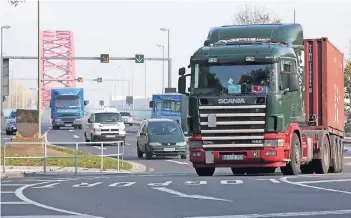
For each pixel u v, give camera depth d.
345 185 46.59
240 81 55.91
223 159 56.34
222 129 56.22
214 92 56.28
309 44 62.94
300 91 60.53
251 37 59.66
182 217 31.84
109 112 129.88
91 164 81.69
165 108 171.88
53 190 46.75
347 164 86.62
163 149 97.81
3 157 76.62
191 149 57.19
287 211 33.28
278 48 56.31
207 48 57.16
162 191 44.41
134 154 108.88
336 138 68.75
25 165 79.62
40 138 90.44
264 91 55.56
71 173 72.81
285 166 58.25
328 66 63.47
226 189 44.88
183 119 154.50
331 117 65.38
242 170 67.88
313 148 63.12
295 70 58.12
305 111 62.53
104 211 34.72
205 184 49.25
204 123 56.50
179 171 78.44
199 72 56.81
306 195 40.16
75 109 195.88
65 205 37.56
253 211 33.53
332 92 66.19
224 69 56.25
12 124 165.12
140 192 44.22
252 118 55.75
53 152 90.81
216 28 61.09
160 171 78.56
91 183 52.78
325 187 45.12
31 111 93.50
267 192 42.38
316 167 64.12
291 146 57.41
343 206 34.75
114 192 44.56
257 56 55.66
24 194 44.06
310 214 32.06
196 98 56.62
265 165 56.00
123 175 67.06
